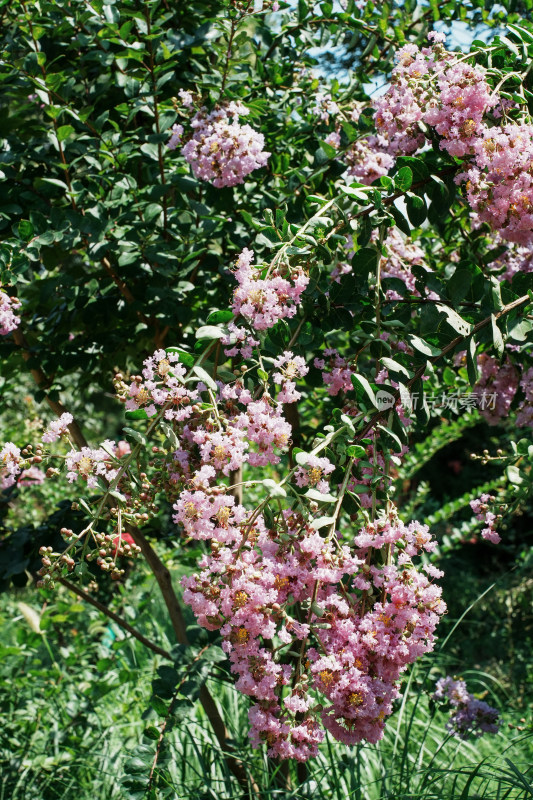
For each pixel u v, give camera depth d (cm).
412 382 188
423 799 238
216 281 281
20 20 257
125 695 404
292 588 169
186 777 287
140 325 282
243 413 181
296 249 186
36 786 316
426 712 372
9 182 266
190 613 420
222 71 260
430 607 167
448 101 197
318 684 163
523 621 578
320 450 178
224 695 343
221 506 164
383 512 176
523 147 191
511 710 414
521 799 241
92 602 262
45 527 278
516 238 207
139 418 179
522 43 211
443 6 296
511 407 283
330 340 301
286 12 299
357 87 296
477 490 401
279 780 254
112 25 239
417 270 210
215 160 224
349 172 263
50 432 174
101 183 265
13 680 383
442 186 210
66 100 248
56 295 292
